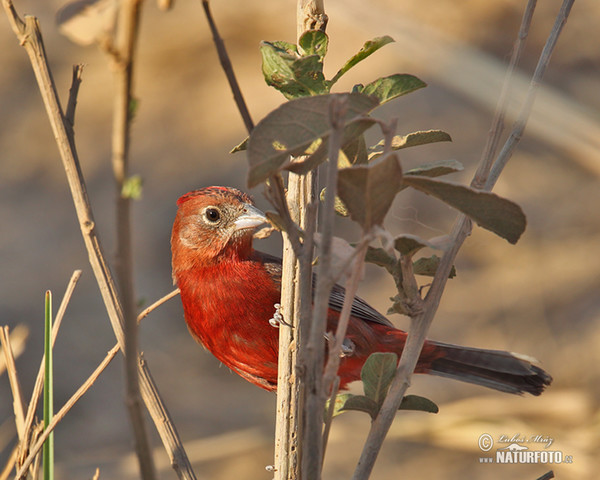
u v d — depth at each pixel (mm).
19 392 4934
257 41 18438
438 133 3557
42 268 16359
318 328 2697
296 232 2957
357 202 2676
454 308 13133
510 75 3449
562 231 13703
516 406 10719
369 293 13797
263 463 11367
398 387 3344
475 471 10414
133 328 2439
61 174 18344
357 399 3342
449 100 16000
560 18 3459
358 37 17188
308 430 2787
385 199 2662
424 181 2770
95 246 4340
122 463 11883
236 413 12625
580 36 15664
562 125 12984
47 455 4457
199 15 19406
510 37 15844
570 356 11680
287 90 3303
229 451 11445
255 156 2637
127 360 2473
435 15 16359
